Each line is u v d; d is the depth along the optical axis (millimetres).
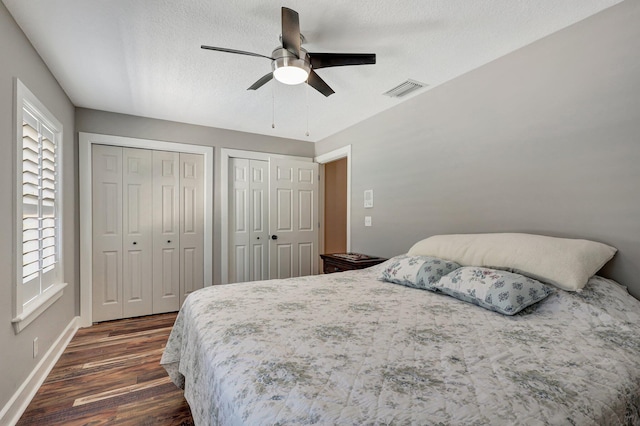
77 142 3061
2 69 1569
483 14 1699
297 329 1211
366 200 3420
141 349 2562
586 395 791
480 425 667
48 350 2201
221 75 2395
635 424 824
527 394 779
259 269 4133
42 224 2174
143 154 3434
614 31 1606
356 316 1374
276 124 3666
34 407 1767
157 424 1625
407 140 2889
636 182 1538
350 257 3229
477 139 2281
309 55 1784
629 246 1559
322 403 733
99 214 3217
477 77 2281
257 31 1842
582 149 1729
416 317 1363
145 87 2615
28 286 1911
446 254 2047
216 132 3803
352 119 3467
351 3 1610
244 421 725
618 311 1326
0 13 1552
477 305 1541
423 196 2729
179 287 3613
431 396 763
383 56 2133
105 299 3244
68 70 2309
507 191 2094
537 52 1935
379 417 686
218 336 1178
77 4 1592
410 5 1630
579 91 1740
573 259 1501
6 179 1603
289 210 4145
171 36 1887
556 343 1094
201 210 3742
